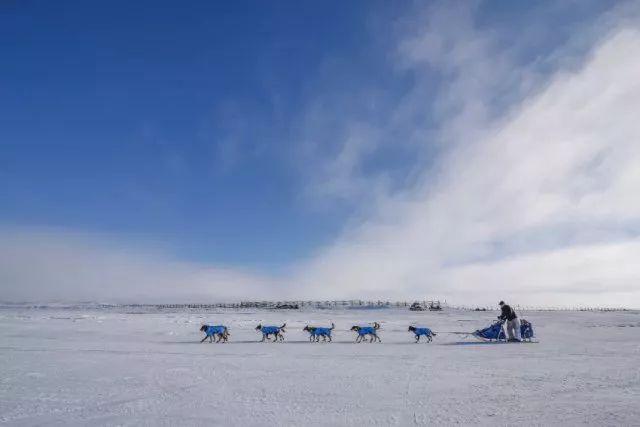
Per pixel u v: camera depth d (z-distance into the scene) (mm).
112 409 9719
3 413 9430
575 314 80000
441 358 17625
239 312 89438
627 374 13562
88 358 17938
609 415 8891
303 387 11969
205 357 18328
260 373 14258
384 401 10289
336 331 36719
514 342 24250
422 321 51531
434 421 8633
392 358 17766
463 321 51188
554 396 10625
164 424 8586
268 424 8523
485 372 14148
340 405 9938
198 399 10617
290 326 42375
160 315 69188
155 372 14500
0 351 20297
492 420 8633
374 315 73000
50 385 12375
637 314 81062
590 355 18156
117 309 110812
